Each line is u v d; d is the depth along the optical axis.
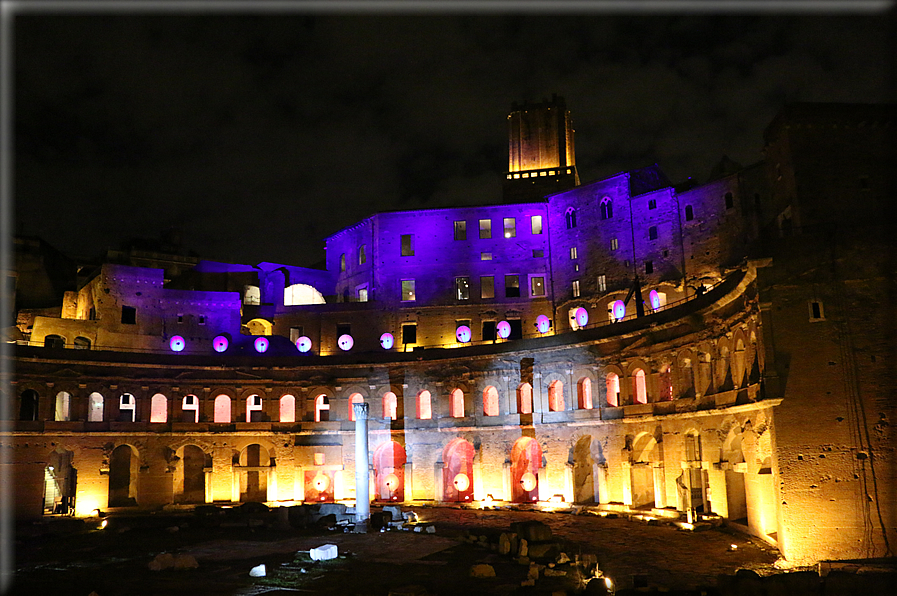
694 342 56.59
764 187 69.12
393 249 91.50
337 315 90.19
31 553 48.50
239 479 77.00
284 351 86.38
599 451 71.38
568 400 71.44
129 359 74.94
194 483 80.00
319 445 78.88
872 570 33.91
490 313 87.81
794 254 41.09
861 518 37.94
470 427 76.00
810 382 39.78
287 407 84.31
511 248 89.25
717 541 47.28
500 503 73.19
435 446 77.69
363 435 58.25
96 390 72.94
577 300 83.25
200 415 77.69
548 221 88.44
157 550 49.22
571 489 69.25
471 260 89.75
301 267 99.50
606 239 81.81
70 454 75.06
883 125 49.69
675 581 36.16
